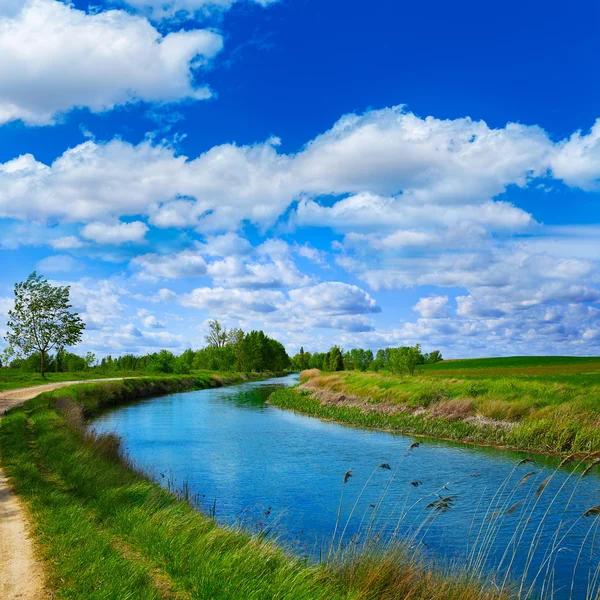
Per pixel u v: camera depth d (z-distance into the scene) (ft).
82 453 49.96
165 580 22.95
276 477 57.98
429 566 30.58
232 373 334.44
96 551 24.63
